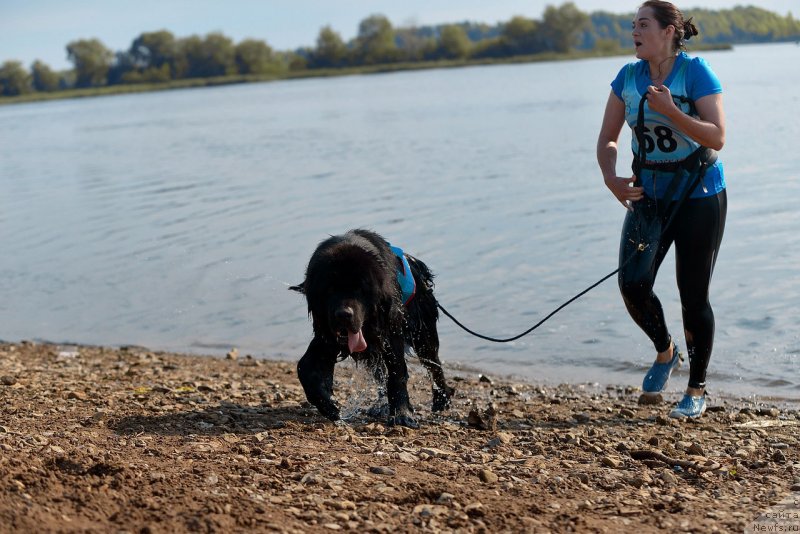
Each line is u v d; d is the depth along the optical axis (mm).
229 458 4973
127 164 28359
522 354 8734
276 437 5609
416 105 49188
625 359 8453
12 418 6000
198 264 13172
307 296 5754
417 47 149375
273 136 35188
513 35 142875
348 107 51750
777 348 8219
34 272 13570
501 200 16531
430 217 15336
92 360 9148
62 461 4516
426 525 4035
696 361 6410
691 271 6086
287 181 21297
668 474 4898
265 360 9117
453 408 7082
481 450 5504
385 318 5816
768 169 17438
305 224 15477
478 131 30734
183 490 4242
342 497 4344
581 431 6090
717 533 4023
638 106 6004
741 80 47406
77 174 26578
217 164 26281
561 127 30047
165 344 9867
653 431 6109
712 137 5711
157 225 16547
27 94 151625
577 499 4504
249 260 13219
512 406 7051
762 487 4727
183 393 7242
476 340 9188
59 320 10992
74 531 3631
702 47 118812
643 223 6129
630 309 6395
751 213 13641
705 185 5953
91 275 13094
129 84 155750
